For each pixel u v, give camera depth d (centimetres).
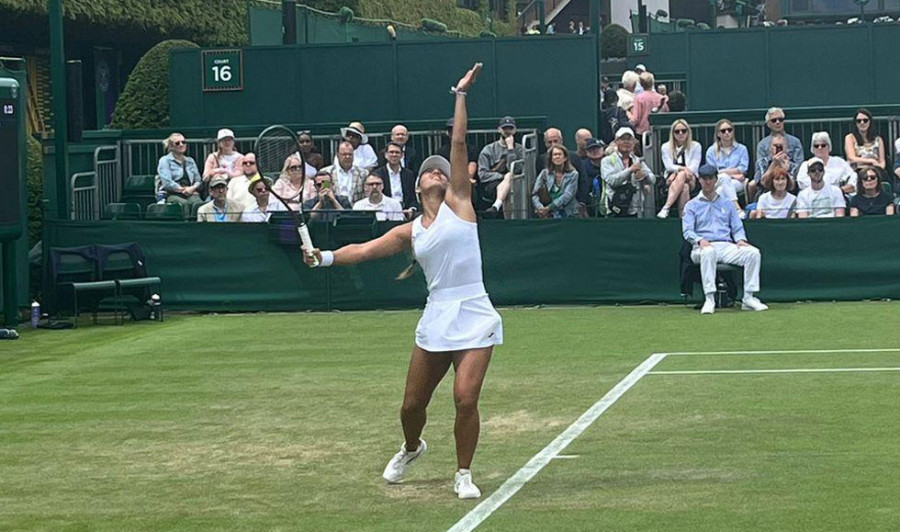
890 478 874
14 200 1823
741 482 877
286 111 2467
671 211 1997
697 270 1823
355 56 2448
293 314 1917
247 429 1126
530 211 2105
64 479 965
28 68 2867
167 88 2586
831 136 2086
